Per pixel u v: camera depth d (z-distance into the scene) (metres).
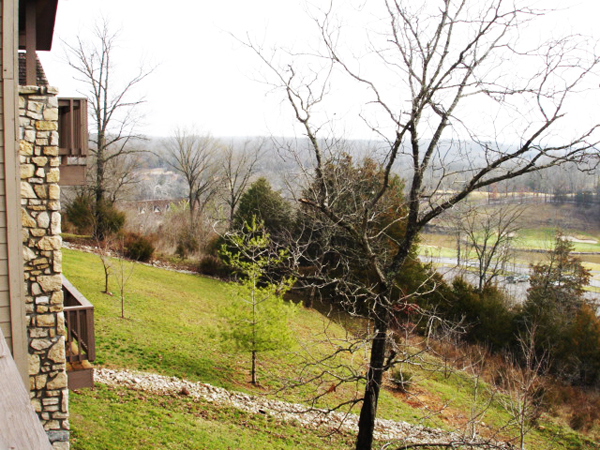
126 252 32.31
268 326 16.28
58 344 6.77
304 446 12.91
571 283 29.09
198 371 16.20
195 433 11.83
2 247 6.25
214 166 44.31
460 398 19.28
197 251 36.41
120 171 39.50
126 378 14.06
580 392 23.52
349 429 14.73
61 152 7.39
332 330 24.39
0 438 1.29
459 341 25.16
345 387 17.80
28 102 6.42
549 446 17.33
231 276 32.06
